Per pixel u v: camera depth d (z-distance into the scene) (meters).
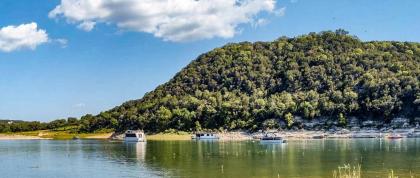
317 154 139.12
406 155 131.25
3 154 154.88
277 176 93.38
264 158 129.38
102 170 107.81
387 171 97.12
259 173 98.00
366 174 93.19
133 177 96.06
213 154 145.25
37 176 100.50
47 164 122.06
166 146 191.50
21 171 108.38
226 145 194.38
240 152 152.00
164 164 117.31
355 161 116.88
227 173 98.88
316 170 100.88
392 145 175.12
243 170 103.12
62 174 102.69
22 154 154.50
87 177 97.50
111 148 182.75
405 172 95.50
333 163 113.56
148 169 107.88
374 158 123.62
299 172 98.31
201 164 116.06
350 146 172.38
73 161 129.00
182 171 103.31
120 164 119.25
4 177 99.75
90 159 134.12
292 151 152.75
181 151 159.62
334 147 168.50
